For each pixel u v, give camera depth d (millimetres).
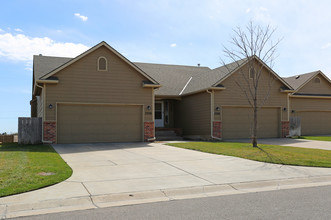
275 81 22469
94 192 6922
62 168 9297
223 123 21062
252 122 21891
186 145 16250
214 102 20672
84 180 8094
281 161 11055
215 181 8156
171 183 7883
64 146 16203
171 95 23844
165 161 11242
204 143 17531
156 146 16344
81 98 17766
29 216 5504
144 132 19047
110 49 18250
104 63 18312
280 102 22547
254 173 9250
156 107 25219
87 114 18078
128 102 18750
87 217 5426
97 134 18219
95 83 18094
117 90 18547
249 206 6066
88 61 18000
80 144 17234
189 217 5391
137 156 12516
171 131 23500
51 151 13672
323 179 8828
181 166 10273
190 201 6512
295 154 12703
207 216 5438
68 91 17531
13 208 5898
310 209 5832
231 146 15695
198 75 26344
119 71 18625
